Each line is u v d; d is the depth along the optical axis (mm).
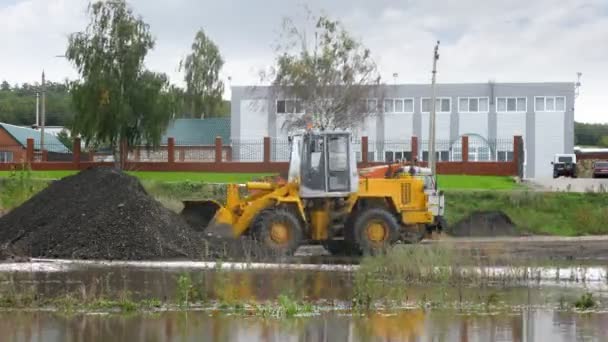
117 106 52125
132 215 24234
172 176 50344
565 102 76812
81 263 22109
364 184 26719
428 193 30812
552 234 35688
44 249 23828
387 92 70125
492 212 36125
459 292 17203
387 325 13781
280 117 72500
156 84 53094
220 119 77500
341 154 26438
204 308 15141
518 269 19672
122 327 13367
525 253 25703
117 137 53031
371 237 26109
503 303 16016
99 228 23969
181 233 24453
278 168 53312
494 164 53156
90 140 53125
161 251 23562
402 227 27078
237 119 76000
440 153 71500
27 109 112312
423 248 21797
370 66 61094
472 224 35281
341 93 60281
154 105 52906
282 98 63438
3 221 26578
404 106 77000
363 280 17672
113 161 53844
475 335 13070
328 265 22516
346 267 21906
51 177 47844
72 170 53125
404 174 28109
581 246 28578
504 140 72562
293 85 60156
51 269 20562
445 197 39469
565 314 14914
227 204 26125
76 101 52906
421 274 19109
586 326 13812
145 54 53312
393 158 67938
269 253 24766
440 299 16188
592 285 18625
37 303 15367
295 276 19750
